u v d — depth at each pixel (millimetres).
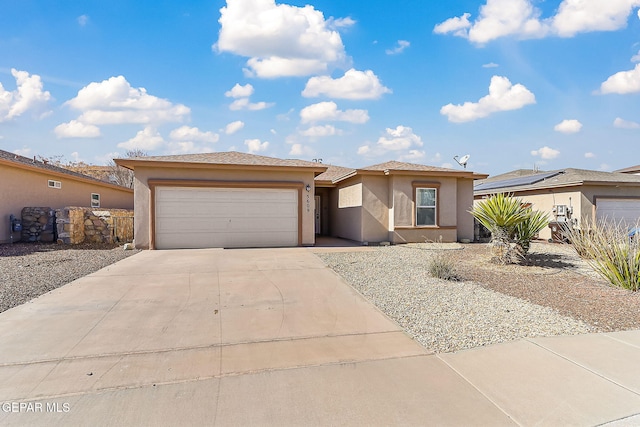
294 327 4883
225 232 13203
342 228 17906
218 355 3975
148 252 11734
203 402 3033
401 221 15078
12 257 10422
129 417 2812
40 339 4363
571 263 9969
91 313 5352
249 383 3359
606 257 7555
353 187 16297
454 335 4582
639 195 17281
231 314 5398
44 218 14641
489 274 8477
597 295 6539
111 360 3824
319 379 3438
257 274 8203
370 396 3143
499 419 2818
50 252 11516
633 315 5348
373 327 4891
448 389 3262
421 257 11000
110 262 9695
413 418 2828
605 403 3037
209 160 13477
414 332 4699
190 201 12906
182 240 12867
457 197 16531
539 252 12141
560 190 17688
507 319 5184
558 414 2881
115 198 23062
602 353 4020
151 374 3520
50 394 3139
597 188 16703
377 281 7609
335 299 6250
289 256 10969
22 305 5703
